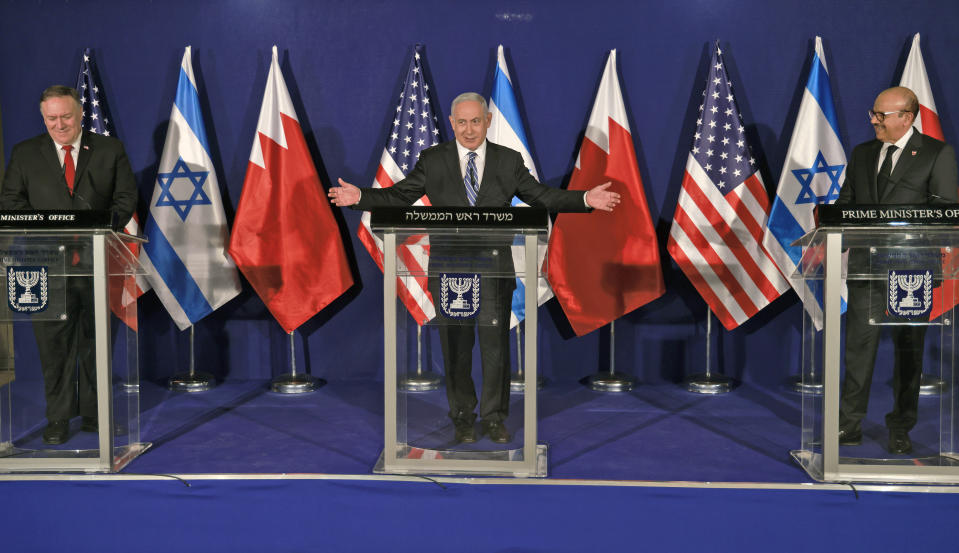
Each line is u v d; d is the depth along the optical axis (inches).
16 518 124.3
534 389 123.5
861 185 144.3
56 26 197.9
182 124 187.6
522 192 145.2
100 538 124.3
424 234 121.6
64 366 126.1
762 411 167.8
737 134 183.0
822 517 117.7
